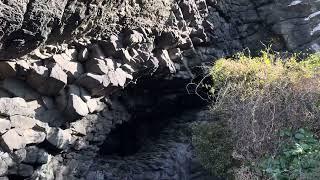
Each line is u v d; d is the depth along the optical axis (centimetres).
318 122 492
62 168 468
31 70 402
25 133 399
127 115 587
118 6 476
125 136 636
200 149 573
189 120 698
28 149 407
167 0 574
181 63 631
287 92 508
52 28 397
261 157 490
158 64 570
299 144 472
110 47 492
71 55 457
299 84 515
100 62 469
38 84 411
